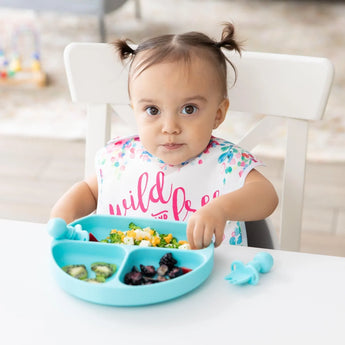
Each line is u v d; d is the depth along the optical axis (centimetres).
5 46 322
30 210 198
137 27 353
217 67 85
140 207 96
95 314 56
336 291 61
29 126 247
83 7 298
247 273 62
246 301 59
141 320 56
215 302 58
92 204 98
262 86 91
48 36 336
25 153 229
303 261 66
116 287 56
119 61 93
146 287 56
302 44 328
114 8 305
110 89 96
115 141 99
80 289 57
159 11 379
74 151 232
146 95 82
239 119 256
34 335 53
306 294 60
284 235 99
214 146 94
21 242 68
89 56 94
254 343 53
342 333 54
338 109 261
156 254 64
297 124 93
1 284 60
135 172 96
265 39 333
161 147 85
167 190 94
